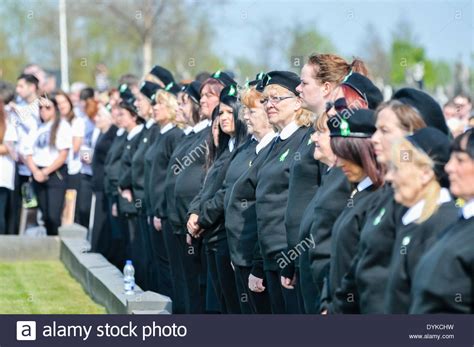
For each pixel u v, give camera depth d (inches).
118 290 547.5
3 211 850.1
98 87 1186.6
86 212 900.0
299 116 430.3
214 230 503.8
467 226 279.4
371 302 309.3
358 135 326.6
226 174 495.2
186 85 613.9
